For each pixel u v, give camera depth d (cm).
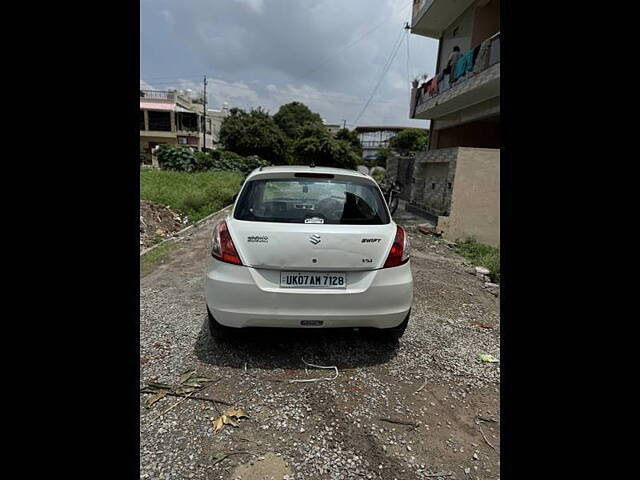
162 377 279
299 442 218
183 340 336
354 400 258
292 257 276
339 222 296
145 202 960
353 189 322
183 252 681
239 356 309
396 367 302
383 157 4597
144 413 240
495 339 364
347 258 280
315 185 319
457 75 1244
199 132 4566
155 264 603
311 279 280
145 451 209
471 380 289
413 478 196
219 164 2795
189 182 1555
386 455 211
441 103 1337
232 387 268
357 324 290
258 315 278
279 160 4522
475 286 549
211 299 286
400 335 324
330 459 206
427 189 1234
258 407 247
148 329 360
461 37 1434
